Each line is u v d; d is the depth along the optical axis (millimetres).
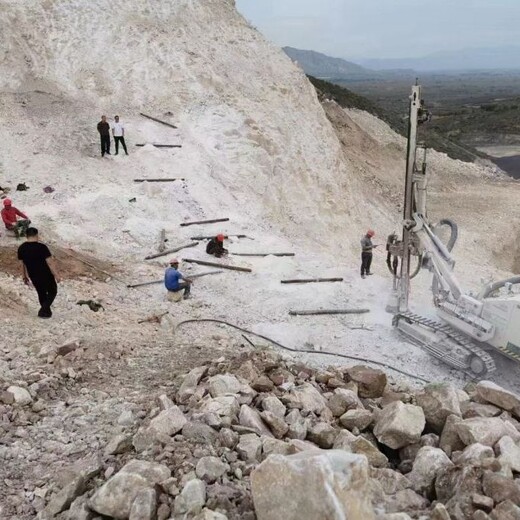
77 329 9328
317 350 11172
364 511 3824
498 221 32969
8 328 8609
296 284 14430
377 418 6020
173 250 15328
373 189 34438
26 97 21062
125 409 6207
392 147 42562
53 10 23859
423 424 5762
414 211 12055
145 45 23984
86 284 12156
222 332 11242
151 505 4227
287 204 22344
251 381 6832
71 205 16438
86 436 5637
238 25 27094
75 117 20828
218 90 23641
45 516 4461
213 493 4391
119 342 8719
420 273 18297
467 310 11078
